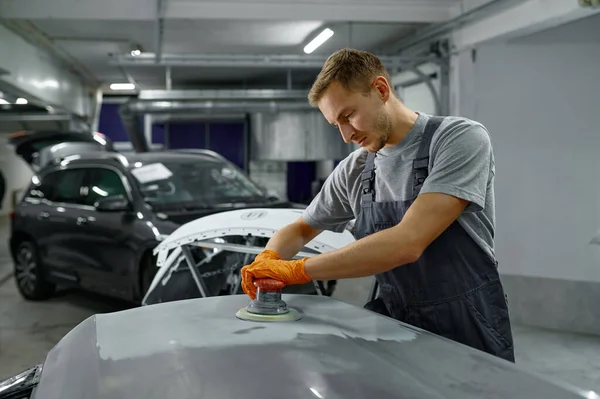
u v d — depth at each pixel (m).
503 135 5.15
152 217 4.42
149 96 8.45
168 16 5.95
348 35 7.14
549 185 4.88
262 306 1.25
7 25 6.50
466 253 1.47
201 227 2.12
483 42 5.30
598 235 4.62
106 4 5.82
